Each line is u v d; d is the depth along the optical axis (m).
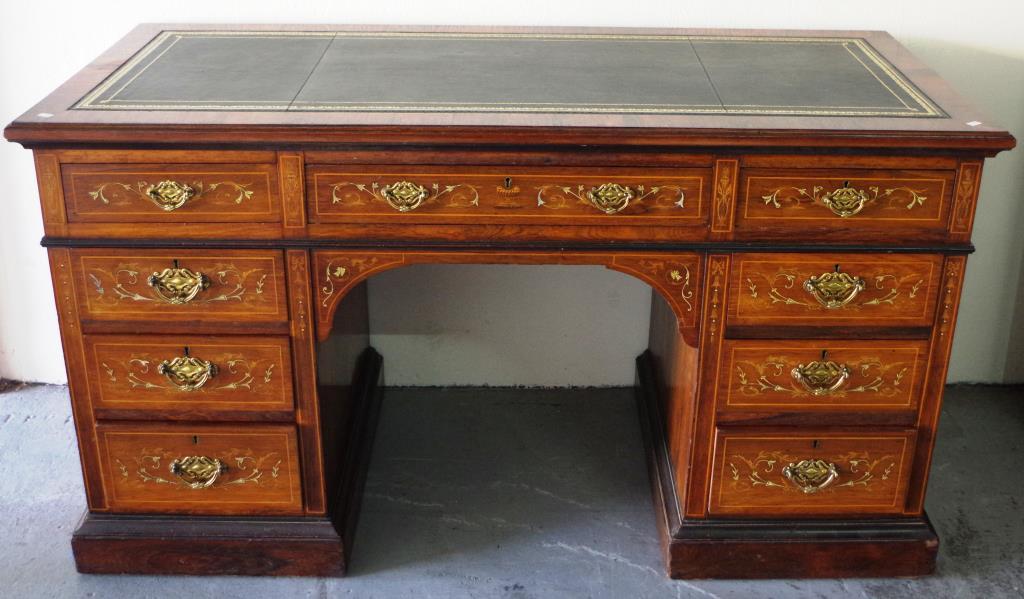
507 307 2.54
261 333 1.85
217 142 1.69
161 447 1.93
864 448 1.92
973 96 2.38
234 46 2.11
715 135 1.67
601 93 1.85
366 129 1.67
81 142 1.70
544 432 2.48
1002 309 2.57
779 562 2.00
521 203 1.75
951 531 2.16
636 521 2.20
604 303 2.54
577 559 2.09
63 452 2.40
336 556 2.00
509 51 2.09
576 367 2.62
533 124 1.69
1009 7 2.28
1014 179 2.44
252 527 1.99
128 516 2.00
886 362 1.86
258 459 1.94
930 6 2.29
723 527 1.99
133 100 1.79
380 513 2.21
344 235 1.78
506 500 2.26
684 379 1.99
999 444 2.44
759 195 1.74
